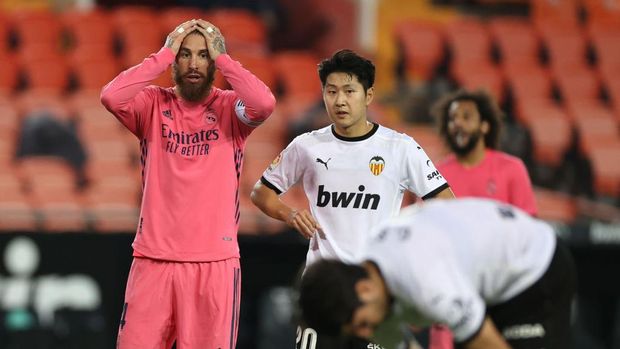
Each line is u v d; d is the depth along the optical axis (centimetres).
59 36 5531
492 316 1744
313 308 1428
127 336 2000
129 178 4288
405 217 1568
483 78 5403
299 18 6012
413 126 5225
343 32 5950
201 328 2008
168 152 2011
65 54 5444
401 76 5684
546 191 4834
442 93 5406
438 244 1494
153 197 2008
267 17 5978
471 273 1541
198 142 2016
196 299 2002
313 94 5281
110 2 6094
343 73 2033
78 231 3294
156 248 1994
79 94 4994
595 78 5572
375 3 5969
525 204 2600
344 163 2078
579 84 5525
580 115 5166
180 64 2006
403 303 1511
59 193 4131
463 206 1596
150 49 5400
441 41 5700
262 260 3466
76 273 3281
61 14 5588
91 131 4609
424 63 5634
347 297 1420
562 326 1741
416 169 2066
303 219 2066
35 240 3275
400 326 1598
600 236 3631
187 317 1997
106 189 4184
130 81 1967
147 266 2005
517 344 1738
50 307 3247
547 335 1727
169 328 2020
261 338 4778
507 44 5716
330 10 5962
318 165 2089
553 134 4991
